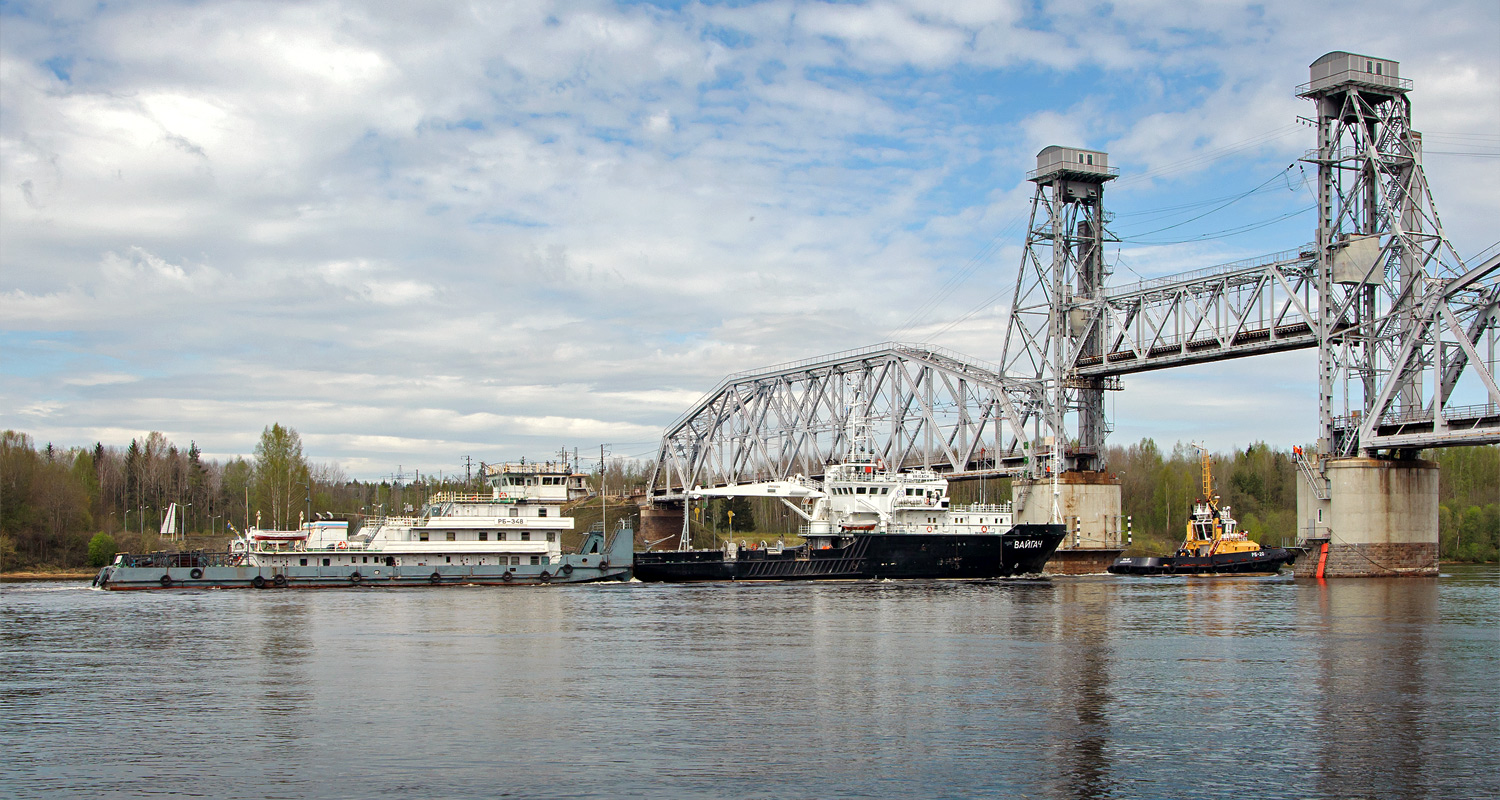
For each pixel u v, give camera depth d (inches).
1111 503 6727.4
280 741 1633.9
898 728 1707.7
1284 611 3506.4
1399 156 5260.8
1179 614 3410.4
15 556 6569.9
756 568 5027.1
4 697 1969.7
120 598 4062.5
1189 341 6053.2
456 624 3080.7
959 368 7283.5
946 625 3075.8
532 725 1729.8
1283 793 1381.6
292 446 7696.9
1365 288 5285.4
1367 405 5226.4
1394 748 1585.9
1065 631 2928.2
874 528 5270.7
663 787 1402.6
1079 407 6934.1
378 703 1903.3
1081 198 6973.4
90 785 1419.8
